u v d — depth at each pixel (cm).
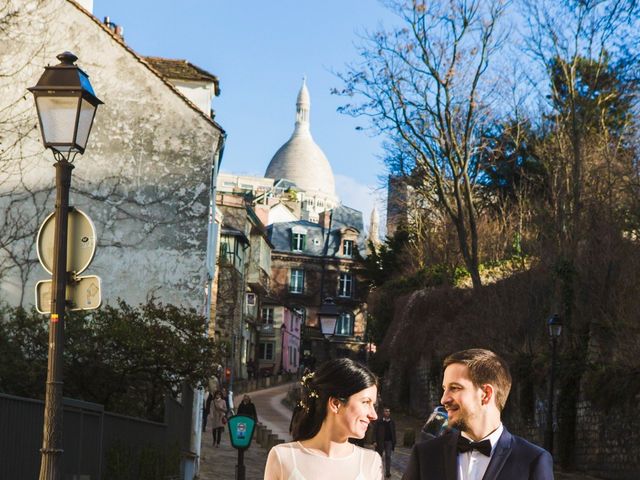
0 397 891
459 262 4972
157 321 1961
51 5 2225
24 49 2208
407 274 5316
